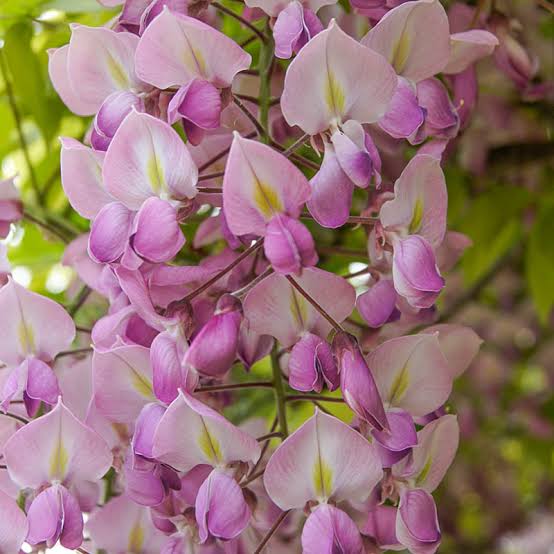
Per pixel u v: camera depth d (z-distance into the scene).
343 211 0.48
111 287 0.51
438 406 0.51
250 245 0.50
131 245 0.48
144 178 0.49
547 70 0.64
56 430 0.50
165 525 0.50
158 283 0.50
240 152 0.47
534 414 0.93
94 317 0.57
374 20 0.52
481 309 0.92
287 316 0.50
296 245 0.47
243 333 0.50
